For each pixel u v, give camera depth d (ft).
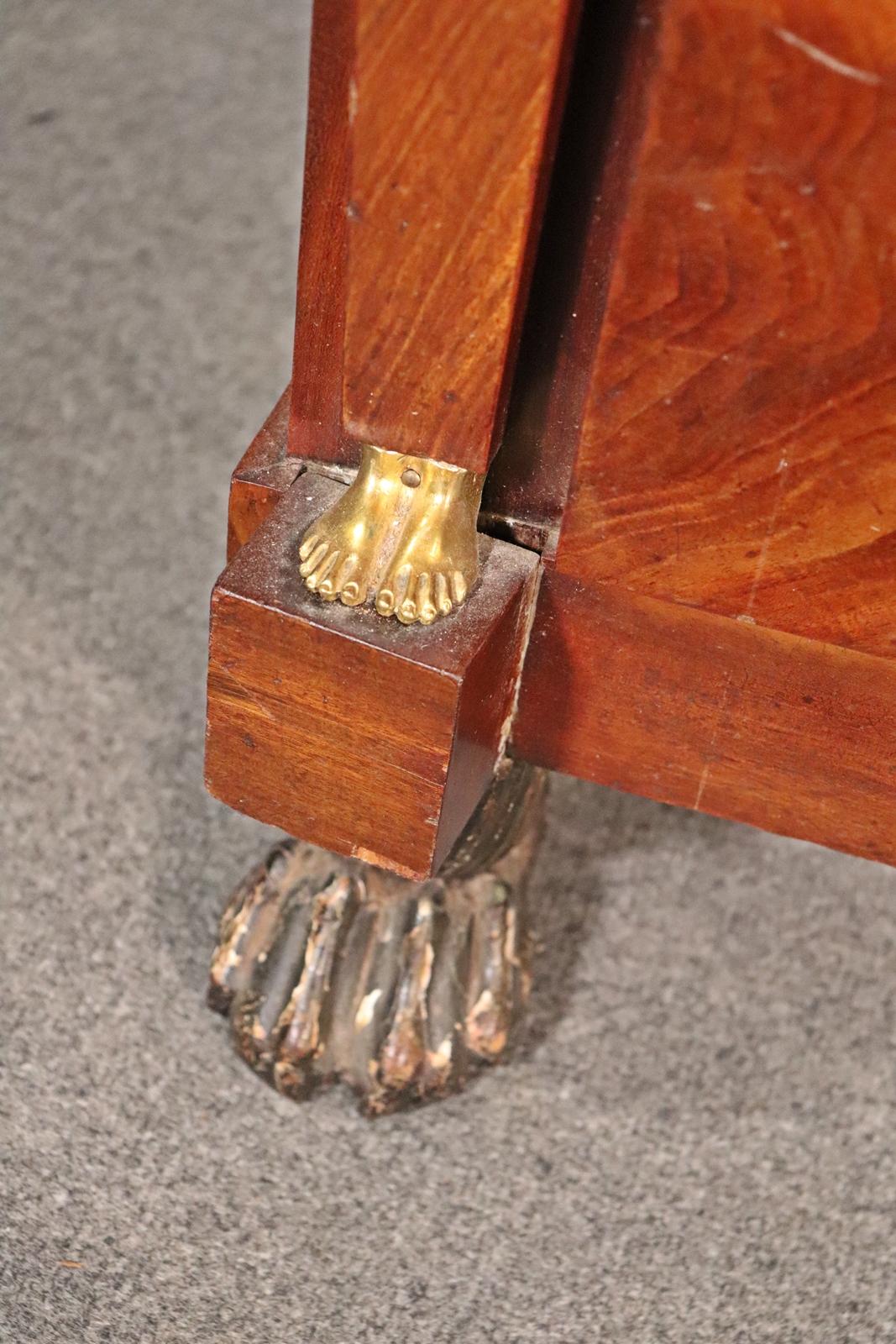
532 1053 3.94
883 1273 3.77
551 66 3.14
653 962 4.06
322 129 3.32
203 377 4.92
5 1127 3.80
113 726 4.25
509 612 3.45
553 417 3.42
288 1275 3.71
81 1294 3.67
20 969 3.95
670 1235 3.79
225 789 3.59
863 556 3.35
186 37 6.30
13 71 5.99
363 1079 3.82
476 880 3.85
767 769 3.58
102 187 5.56
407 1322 3.69
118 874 4.07
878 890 4.17
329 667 3.41
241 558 3.45
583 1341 3.69
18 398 4.75
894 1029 4.01
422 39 3.15
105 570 4.47
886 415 3.26
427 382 3.34
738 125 3.14
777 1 3.08
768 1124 3.90
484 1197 3.80
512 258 3.24
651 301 3.25
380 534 3.42
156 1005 3.94
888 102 3.10
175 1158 3.80
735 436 3.31
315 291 3.42
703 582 3.42
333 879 3.81
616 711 3.59
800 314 3.22
